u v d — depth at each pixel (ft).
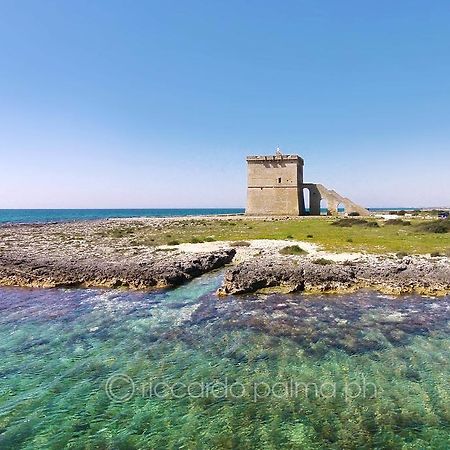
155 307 76.64
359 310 71.82
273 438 35.86
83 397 43.39
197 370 49.39
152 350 55.72
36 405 41.96
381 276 89.15
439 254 110.11
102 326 66.23
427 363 50.16
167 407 41.24
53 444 35.63
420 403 40.98
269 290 85.10
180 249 131.03
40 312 75.05
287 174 314.96
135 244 148.66
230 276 87.81
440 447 34.22
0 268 107.55
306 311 71.67
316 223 221.87
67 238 176.35
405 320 66.28
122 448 34.91
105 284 95.14
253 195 323.16
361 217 261.24
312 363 50.72
